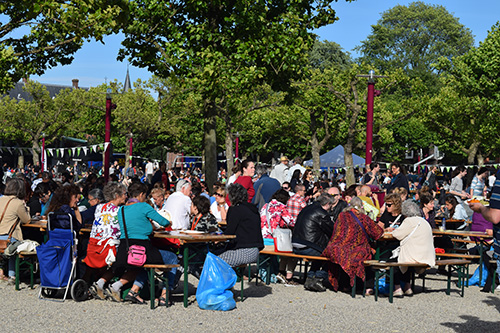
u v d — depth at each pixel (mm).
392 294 9328
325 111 44094
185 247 8555
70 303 8648
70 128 62281
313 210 10391
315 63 66000
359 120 45406
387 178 24047
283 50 17922
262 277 11094
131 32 17812
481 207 4906
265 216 11266
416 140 65688
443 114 42469
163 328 7227
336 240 9875
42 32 16469
